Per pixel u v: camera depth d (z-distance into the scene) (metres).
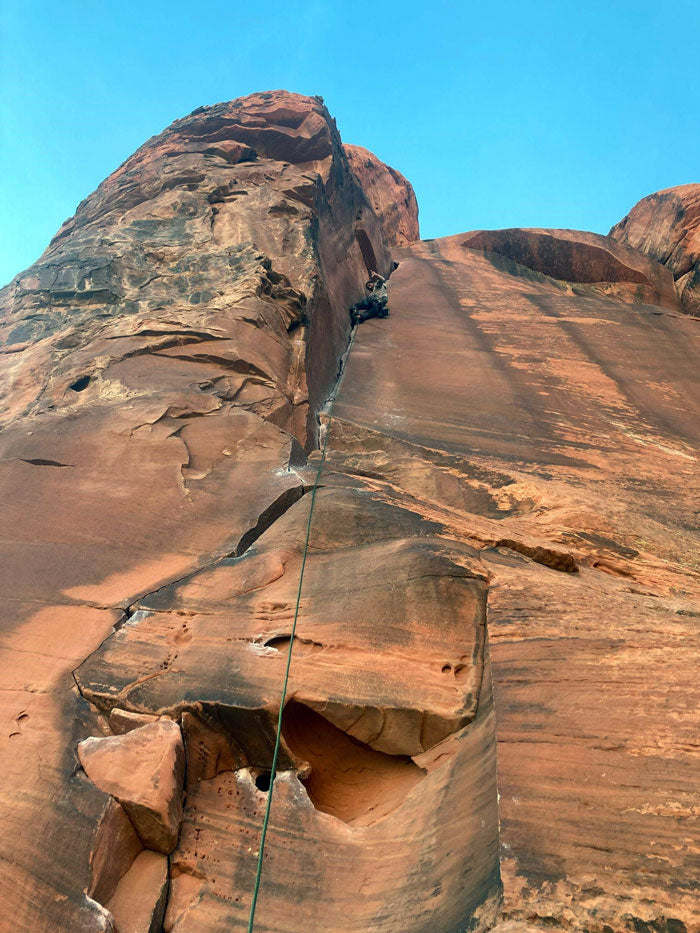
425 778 5.62
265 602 6.80
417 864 4.89
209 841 5.40
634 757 4.67
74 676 6.18
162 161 21.81
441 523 8.06
